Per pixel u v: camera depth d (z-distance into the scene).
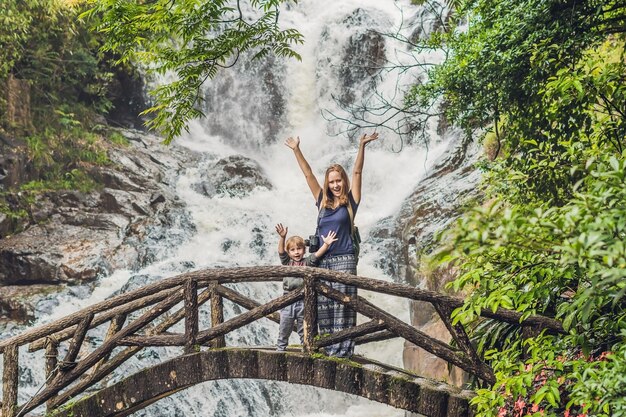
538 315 6.52
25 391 12.82
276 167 20.84
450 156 15.71
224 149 21.11
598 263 4.20
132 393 7.44
